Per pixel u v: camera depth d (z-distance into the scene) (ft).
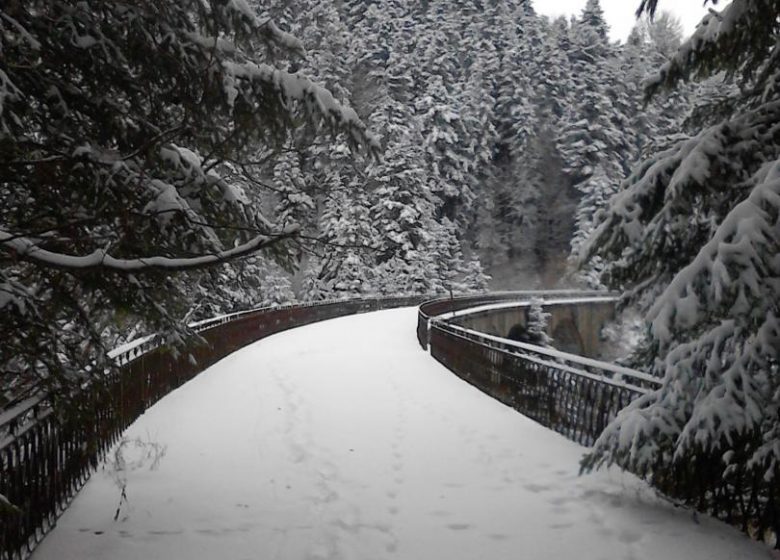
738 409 15.81
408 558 15.60
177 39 17.67
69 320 17.56
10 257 13.69
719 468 17.37
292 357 55.62
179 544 15.98
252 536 16.65
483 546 16.28
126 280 17.17
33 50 15.08
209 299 57.41
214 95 17.90
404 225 163.43
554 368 28.58
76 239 15.96
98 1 16.92
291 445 25.48
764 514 16.16
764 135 17.72
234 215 19.58
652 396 18.60
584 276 183.73
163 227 16.16
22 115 15.17
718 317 16.01
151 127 18.03
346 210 142.41
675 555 15.51
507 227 219.41
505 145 223.30
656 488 19.65
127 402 27.14
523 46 233.14
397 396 36.83
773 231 14.88
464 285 180.45
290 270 21.43
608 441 18.21
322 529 17.22
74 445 19.01
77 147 14.90
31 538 15.23
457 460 23.76
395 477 21.71
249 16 18.37
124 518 17.44
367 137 19.65
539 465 23.04
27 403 14.93
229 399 34.63
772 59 19.21
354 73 137.90
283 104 18.56
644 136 174.91
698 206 18.61
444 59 206.49
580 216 171.22
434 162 190.19
